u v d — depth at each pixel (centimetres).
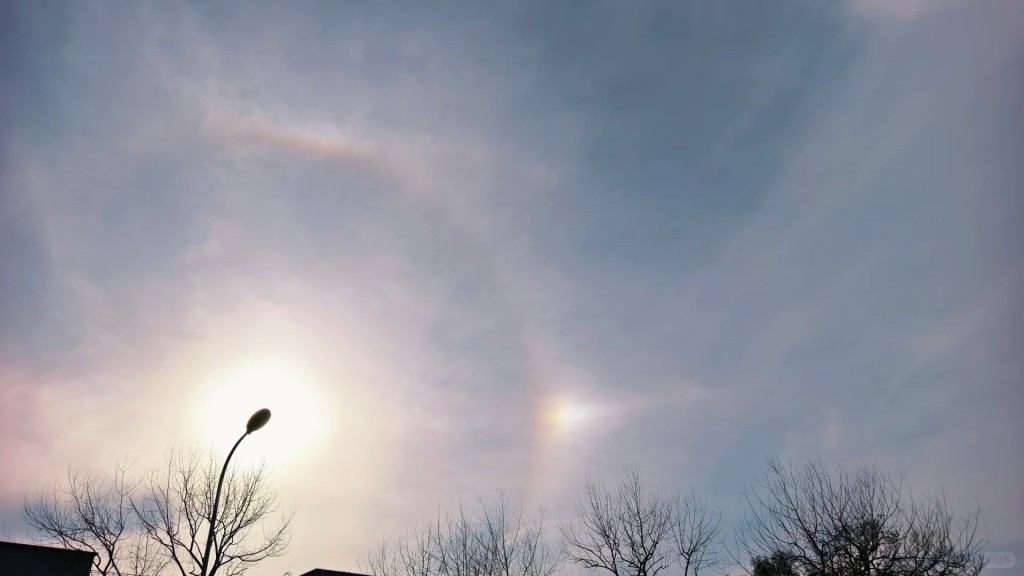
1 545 2550
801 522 2542
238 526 2703
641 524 2964
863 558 2341
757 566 2650
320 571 3272
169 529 2570
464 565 2622
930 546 2327
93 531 2461
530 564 2677
